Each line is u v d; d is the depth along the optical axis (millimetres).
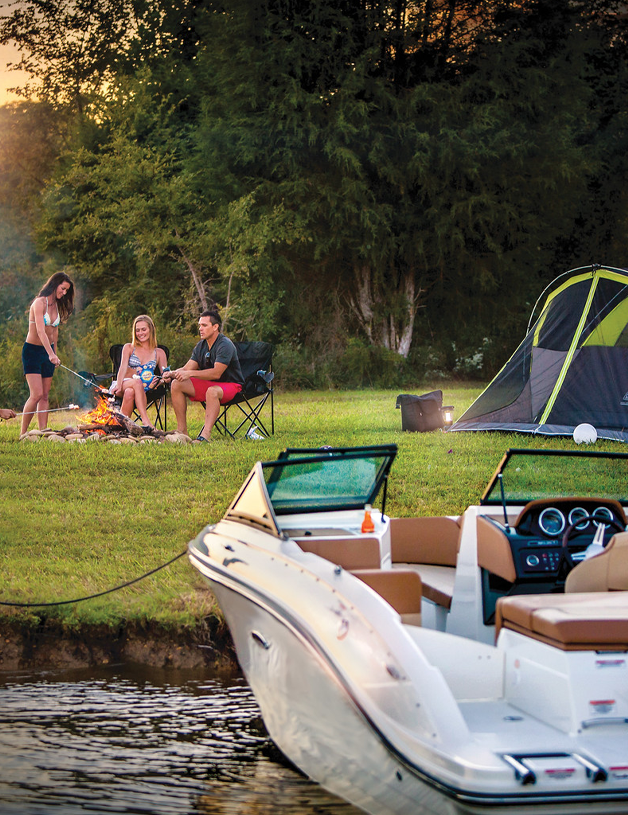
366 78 26625
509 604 3547
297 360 25203
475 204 26969
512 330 30094
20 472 8781
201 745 4074
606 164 31609
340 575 3436
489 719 3355
